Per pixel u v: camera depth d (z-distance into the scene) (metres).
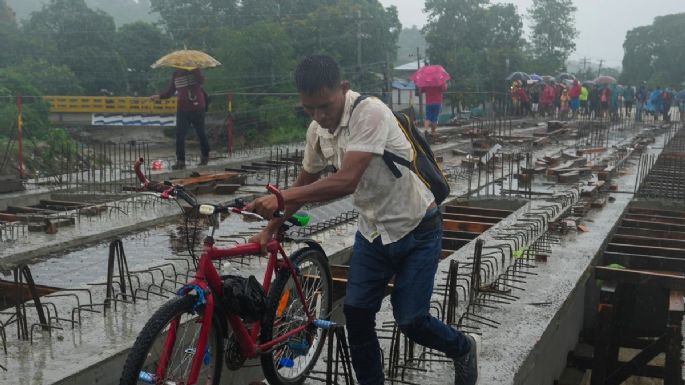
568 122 26.39
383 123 3.10
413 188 3.24
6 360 4.11
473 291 5.37
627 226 9.34
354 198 3.32
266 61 31.39
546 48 58.56
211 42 37.72
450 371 4.20
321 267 4.26
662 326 7.96
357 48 34.94
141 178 3.29
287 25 35.59
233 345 3.51
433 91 18.17
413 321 3.31
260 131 30.34
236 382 4.59
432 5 44.56
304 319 4.00
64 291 5.48
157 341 3.31
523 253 6.72
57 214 8.68
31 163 17.19
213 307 3.24
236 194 10.61
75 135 34.22
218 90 30.78
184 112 12.12
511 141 18.36
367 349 3.53
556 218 8.30
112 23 41.59
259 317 3.52
